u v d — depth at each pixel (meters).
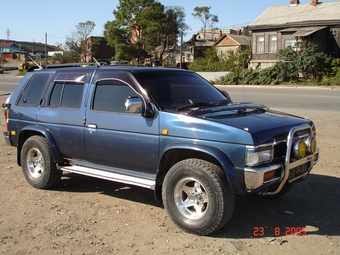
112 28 59.03
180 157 4.93
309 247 4.23
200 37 83.38
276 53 38.16
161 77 5.38
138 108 5.01
